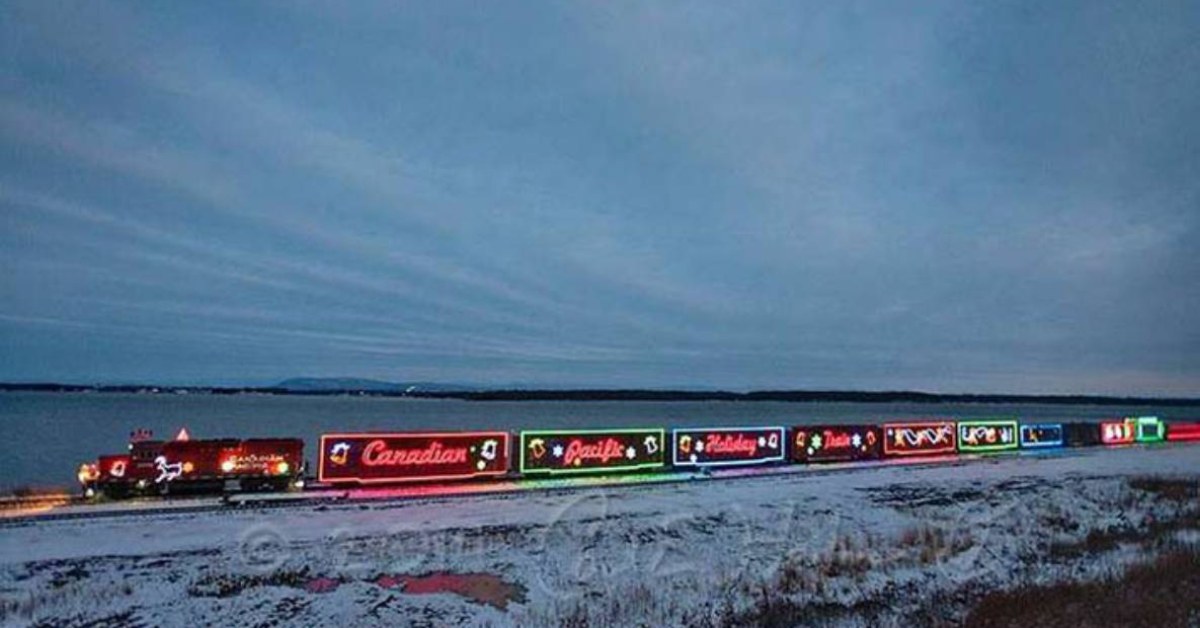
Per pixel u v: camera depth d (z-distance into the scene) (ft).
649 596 62.95
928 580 69.36
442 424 436.35
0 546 73.15
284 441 112.47
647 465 139.44
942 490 122.72
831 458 165.48
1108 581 64.64
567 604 61.11
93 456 211.41
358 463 113.19
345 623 55.52
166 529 81.20
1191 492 123.65
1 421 393.91
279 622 55.21
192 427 380.37
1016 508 107.45
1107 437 237.45
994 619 55.26
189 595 59.88
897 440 178.09
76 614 55.06
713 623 56.90
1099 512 106.52
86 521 85.30
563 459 130.62
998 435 201.57
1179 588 61.05
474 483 120.57
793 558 76.79
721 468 147.33
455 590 63.77
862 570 71.87
